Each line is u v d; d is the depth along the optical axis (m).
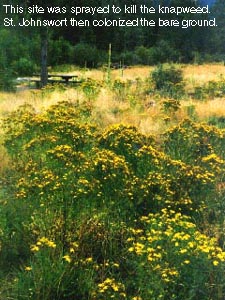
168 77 18.78
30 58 35.34
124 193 5.09
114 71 33.69
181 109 11.69
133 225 5.27
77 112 9.13
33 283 4.55
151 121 10.48
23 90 22.33
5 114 11.94
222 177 6.75
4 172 7.32
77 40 56.91
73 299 4.56
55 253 4.77
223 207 6.12
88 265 4.68
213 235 5.66
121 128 6.39
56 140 6.34
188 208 5.68
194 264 4.25
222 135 7.46
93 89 12.92
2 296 4.54
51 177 5.05
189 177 5.86
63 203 4.95
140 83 17.22
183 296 4.24
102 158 5.18
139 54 51.03
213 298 4.48
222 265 4.38
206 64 48.00
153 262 4.19
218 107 12.60
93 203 4.95
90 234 5.12
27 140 6.85
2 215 5.31
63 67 41.22
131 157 5.99
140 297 4.22
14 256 5.20
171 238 4.44
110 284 4.22
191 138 7.37
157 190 5.55
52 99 13.44
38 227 5.30
